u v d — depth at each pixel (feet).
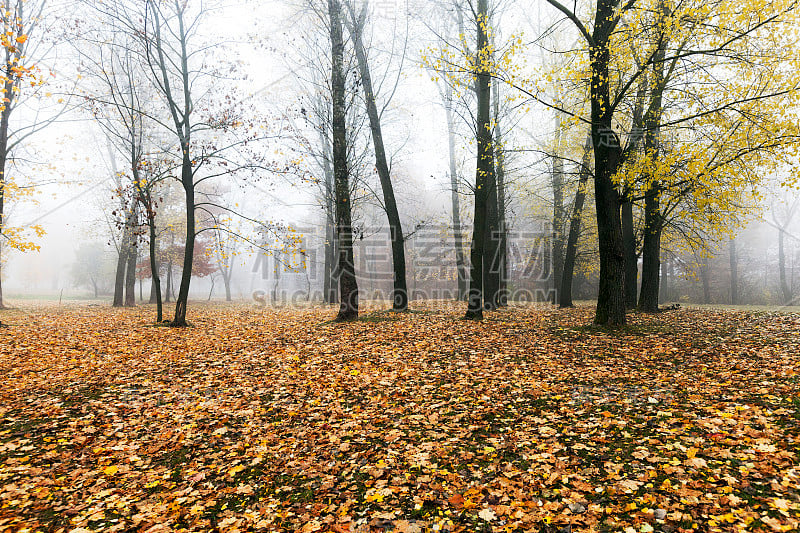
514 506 11.70
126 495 13.64
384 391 23.20
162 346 36.73
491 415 18.97
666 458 13.65
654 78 36.47
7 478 14.64
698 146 33.58
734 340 30.40
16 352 33.35
